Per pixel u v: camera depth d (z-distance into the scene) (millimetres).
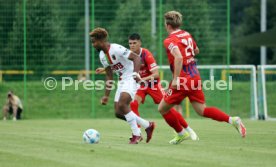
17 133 42562
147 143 34188
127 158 26969
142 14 72438
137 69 33562
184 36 32812
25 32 68375
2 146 32562
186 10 73250
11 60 68938
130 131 44844
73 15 70875
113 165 24781
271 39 66188
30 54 69312
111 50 33656
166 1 73562
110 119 64375
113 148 31188
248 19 118438
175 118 33562
